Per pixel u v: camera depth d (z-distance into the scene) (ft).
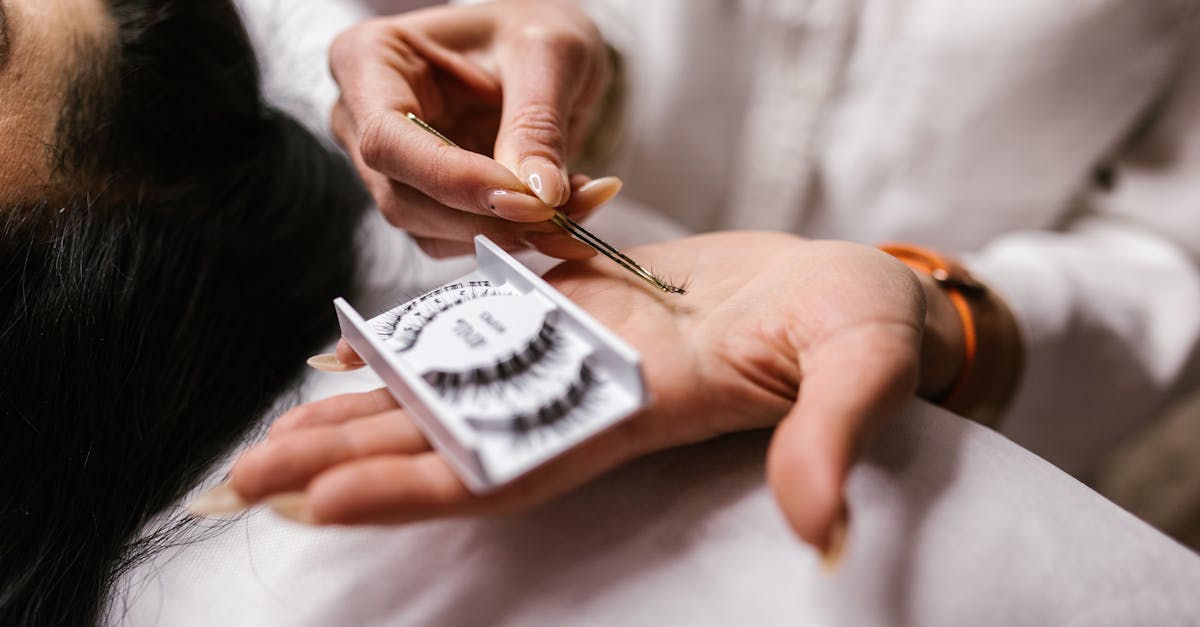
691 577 1.07
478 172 1.21
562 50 1.39
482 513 1.03
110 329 1.24
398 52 1.41
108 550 1.18
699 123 1.91
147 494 1.22
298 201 1.46
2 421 1.20
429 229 1.35
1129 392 1.63
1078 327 1.55
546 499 1.06
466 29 1.46
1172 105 1.61
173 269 1.30
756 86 1.83
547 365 1.06
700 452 1.15
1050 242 1.66
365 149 1.28
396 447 1.04
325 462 1.02
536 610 1.07
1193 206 1.63
